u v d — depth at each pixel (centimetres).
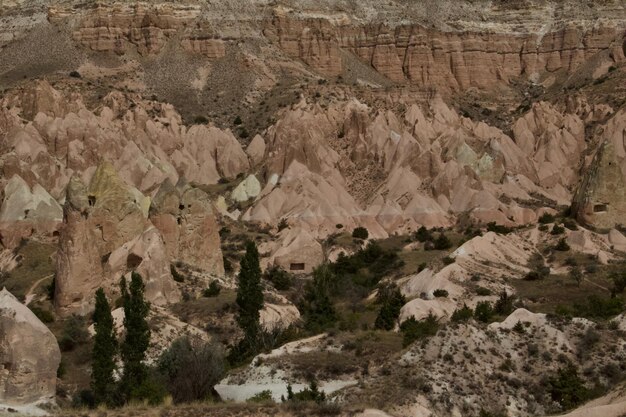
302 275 11144
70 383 6781
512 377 6297
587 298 9106
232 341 8106
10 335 6088
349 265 11381
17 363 6072
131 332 6662
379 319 8362
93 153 14688
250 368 6856
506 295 8894
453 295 9194
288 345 7206
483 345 6525
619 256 10838
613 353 6519
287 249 11394
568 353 6556
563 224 11706
